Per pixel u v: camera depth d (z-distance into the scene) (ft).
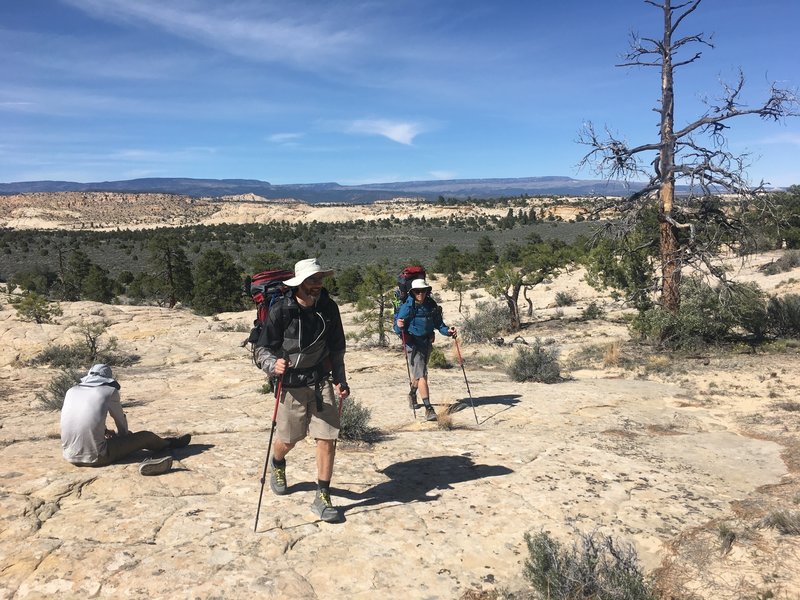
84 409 15.99
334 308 14.02
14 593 10.68
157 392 35.99
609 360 43.39
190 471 16.71
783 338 49.62
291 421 14.15
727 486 17.35
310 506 14.60
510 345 61.52
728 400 29.78
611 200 53.42
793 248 119.65
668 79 49.37
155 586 10.95
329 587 11.30
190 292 198.59
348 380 38.58
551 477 17.46
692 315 47.57
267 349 13.98
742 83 46.01
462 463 18.56
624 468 18.63
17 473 15.72
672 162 50.03
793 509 14.88
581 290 115.85
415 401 26.09
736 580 11.89
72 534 12.71
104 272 238.89
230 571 11.52
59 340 54.60
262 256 203.62
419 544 13.03
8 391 36.68
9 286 105.70
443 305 122.72
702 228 49.57
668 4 48.34
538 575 11.46
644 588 11.02
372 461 18.56
